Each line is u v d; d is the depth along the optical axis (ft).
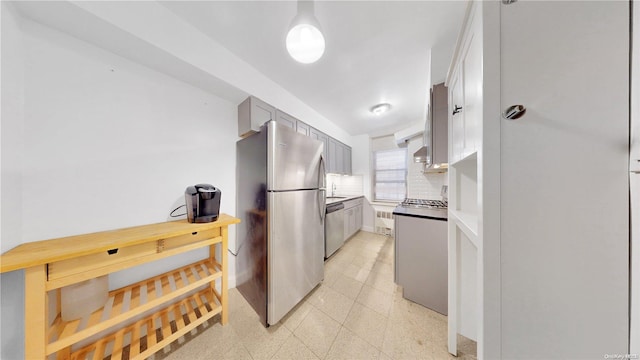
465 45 2.70
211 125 5.81
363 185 13.24
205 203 4.60
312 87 7.23
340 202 9.74
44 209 3.36
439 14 4.15
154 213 4.67
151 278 4.53
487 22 1.89
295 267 5.26
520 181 1.80
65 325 3.11
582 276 1.66
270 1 3.89
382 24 4.40
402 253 5.66
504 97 1.84
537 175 1.75
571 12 1.68
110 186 4.06
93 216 3.84
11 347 2.81
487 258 1.89
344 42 4.95
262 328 4.58
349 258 8.60
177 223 4.54
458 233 3.98
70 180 3.62
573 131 1.67
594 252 1.63
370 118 10.40
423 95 7.84
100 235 3.60
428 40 4.90
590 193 1.64
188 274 4.80
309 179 5.77
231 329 4.53
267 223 4.65
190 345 4.08
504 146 1.84
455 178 4.01
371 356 3.88
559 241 1.71
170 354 3.87
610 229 1.60
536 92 1.76
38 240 3.28
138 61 4.38
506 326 1.85
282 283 4.86
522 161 1.79
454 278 3.96
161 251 3.80
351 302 5.55
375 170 13.37
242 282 5.88
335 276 7.02
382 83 6.96
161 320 4.40
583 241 1.65
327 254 8.42
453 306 3.93
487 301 1.90
